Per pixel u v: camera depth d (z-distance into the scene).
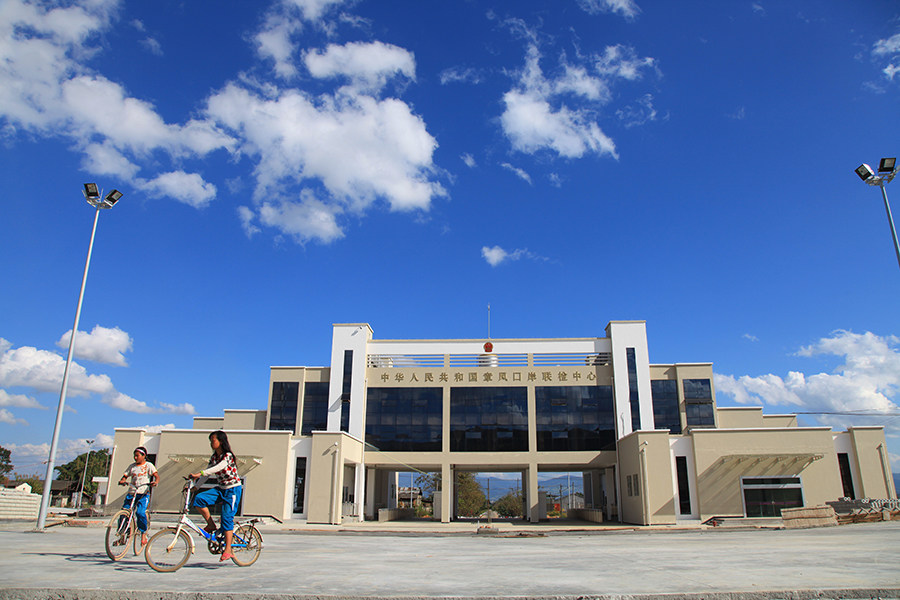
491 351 47.56
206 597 7.15
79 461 90.06
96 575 8.39
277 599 7.13
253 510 36.22
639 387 45.41
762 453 36.34
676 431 45.84
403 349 47.88
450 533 27.59
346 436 38.97
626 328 46.84
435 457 44.91
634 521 38.78
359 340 47.53
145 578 8.20
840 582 8.20
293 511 36.59
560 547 17.22
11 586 7.39
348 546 17.59
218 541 9.59
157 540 8.96
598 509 46.12
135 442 37.88
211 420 49.41
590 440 44.72
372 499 46.69
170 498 36.69
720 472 36.50
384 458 45.09
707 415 46.16
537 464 44.53
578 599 7.11
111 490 36.94
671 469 36.84
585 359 47.06
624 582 8.29
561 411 45.47
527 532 27.02
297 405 47.53
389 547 17.27
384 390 46.81
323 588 7.66
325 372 48.28
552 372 46.25
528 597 7.07
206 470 9.31
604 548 16.38
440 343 47.78
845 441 40.69
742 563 10.77
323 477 36.97
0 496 33.00
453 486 49.94
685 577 8.81
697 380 46.88
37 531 19.17
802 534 21.44
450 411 45.88
